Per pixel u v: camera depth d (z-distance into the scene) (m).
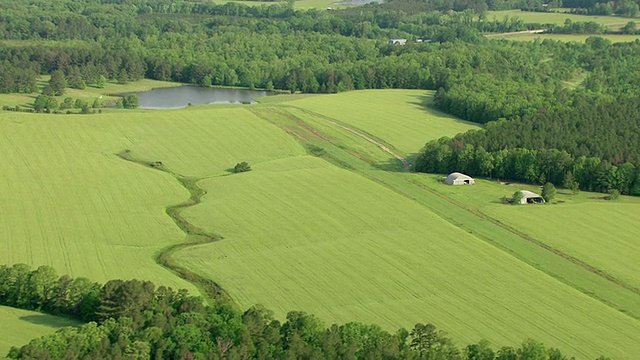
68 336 147.88
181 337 148.38
